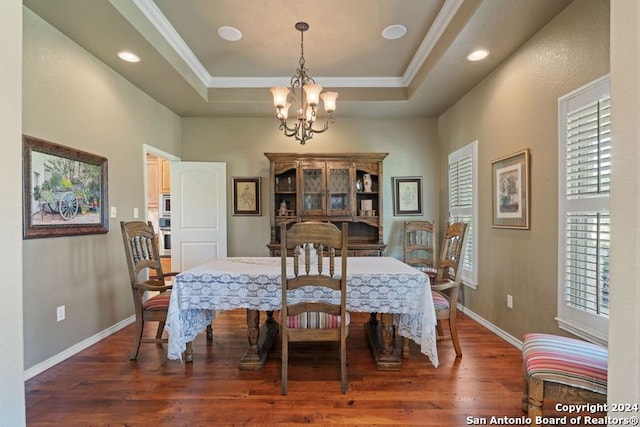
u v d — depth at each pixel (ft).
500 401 6.27
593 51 6.30
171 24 8.98
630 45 2.72
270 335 9.12
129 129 10.91
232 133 14.90
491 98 10.13
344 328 6.56
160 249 18.15
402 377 7.18
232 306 7.25
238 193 14.87
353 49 10.40
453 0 7.88
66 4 6.93
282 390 6.52
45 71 7.59
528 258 8.37
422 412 5.93
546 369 4.66
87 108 8.95
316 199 13.79
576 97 6.74
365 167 13.85
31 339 7.23
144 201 11.74
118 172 10.32
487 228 10.43
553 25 7.39
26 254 7.14
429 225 13.53
